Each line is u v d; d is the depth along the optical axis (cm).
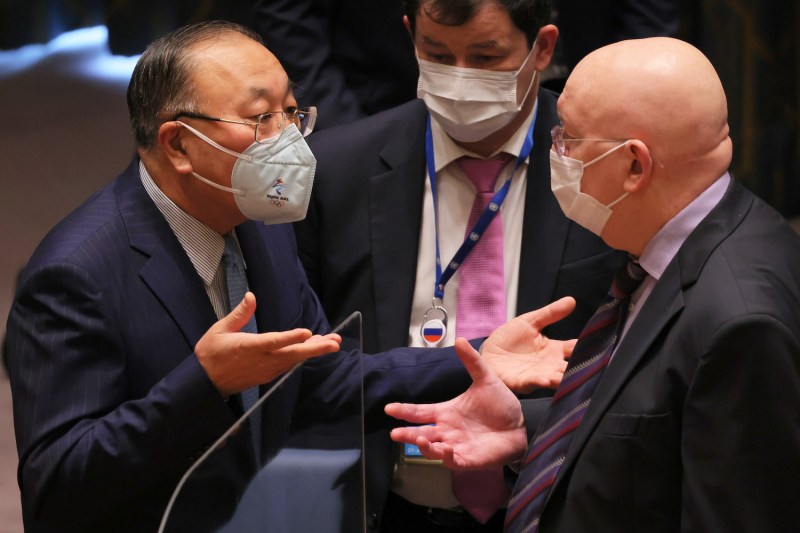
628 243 593
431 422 664
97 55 2806
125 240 630
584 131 575
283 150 632
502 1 703
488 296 750
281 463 475
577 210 594
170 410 577
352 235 771
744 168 1625
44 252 622
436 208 766
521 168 763
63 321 600
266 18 999
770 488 506
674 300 546
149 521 616
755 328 507
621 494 546
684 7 1602
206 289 660
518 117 755
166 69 628
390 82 999
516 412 669
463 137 746
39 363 598
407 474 738
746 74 1588
